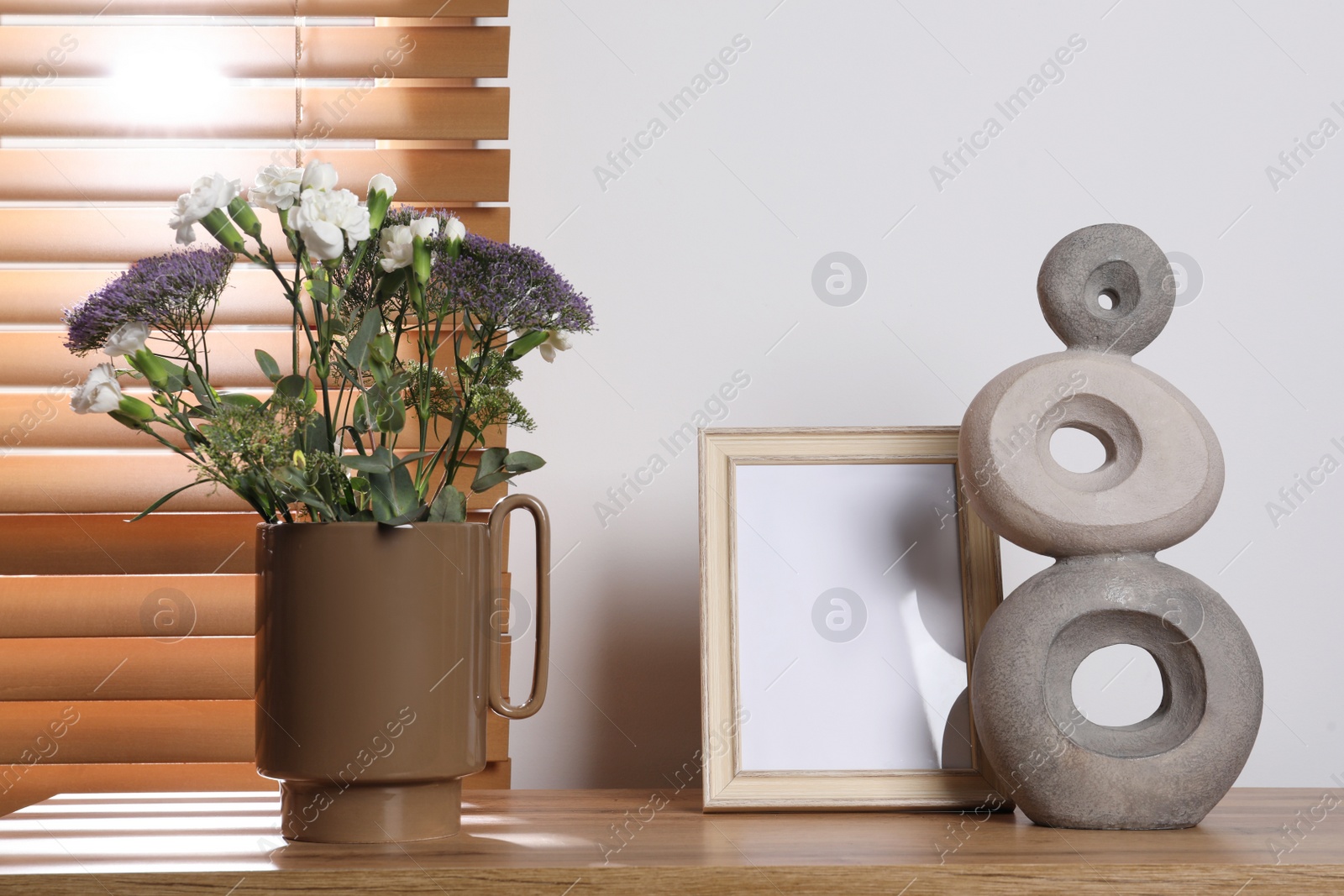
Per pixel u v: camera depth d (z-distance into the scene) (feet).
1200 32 3.51
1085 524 2.40
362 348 2.34
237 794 3.01
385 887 1.99
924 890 2.00
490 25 3.39
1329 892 2.00
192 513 3.24
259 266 3.29
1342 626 3.38
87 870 2.00
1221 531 3.41
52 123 3.28
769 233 3.49
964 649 2.77
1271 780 3.33
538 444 3.40
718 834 2.38
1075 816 2.36
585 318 2.52
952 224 3.50
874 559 2.82
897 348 3.46
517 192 3.48
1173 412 2.47
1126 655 3.30
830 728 2.70
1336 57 3.52
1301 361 3.48
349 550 2.24
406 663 2.24
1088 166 3.52
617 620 3.35
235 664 3.18
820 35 3.54
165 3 3.29
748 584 2.79
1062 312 2.59
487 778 3.15
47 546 3.19
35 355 3.22
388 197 2.46
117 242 3.29
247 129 3.30
